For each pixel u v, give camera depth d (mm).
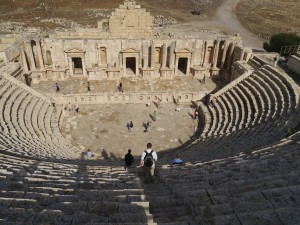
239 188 9336
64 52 39250
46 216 7086
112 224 6668
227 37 41125
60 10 88688
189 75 43438
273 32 75938
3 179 10773
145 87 39062
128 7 40281
